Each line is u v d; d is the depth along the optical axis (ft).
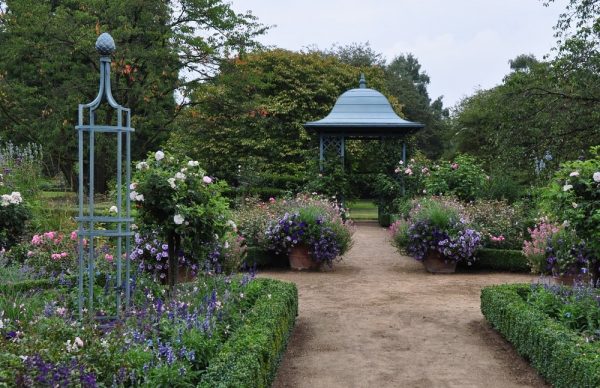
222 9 57.62
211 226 20.92
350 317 23.06
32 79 63.46
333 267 34.91
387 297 26.78
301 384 15.55
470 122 102.78
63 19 55.67
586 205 20.62
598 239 20.85
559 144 49.98
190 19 58.75
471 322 22.29
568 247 26.91
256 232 34.81
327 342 19.60
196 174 21.15
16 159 36.58
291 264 33.81
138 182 20.20
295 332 20.85
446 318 22.90
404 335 20.48
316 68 89.40
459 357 17.98
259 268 34.37
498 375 16.33
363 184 59.67
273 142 80.23
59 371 9.93
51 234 25.23
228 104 63.10
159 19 57.67
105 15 56.75
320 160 58.85
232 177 79.77
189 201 20.45
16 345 10.89
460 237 31.94
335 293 27.66
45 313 14.61
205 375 11.43
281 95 84.58
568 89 50.14
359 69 97.19
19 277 21.48
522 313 17.53
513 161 51.55
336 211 37.65
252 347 13.29
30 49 56.39
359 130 58.95
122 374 10.60
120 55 54.44
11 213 26.53
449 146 127.44
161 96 60.90
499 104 53.01
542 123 49.93
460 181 50.14
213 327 14.42
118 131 17.39
